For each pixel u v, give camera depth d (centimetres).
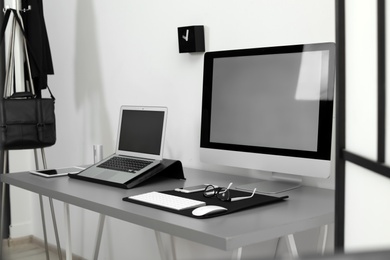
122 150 214
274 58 169
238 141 180
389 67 69
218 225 129
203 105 192
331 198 162
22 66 311
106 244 297
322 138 157
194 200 153
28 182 196
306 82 161
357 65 78
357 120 78
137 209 148
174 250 246
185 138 242
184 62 241
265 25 204
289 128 165
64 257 334
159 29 254
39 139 264
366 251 23
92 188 182
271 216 138
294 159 164
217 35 223
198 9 232
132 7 270
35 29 290
